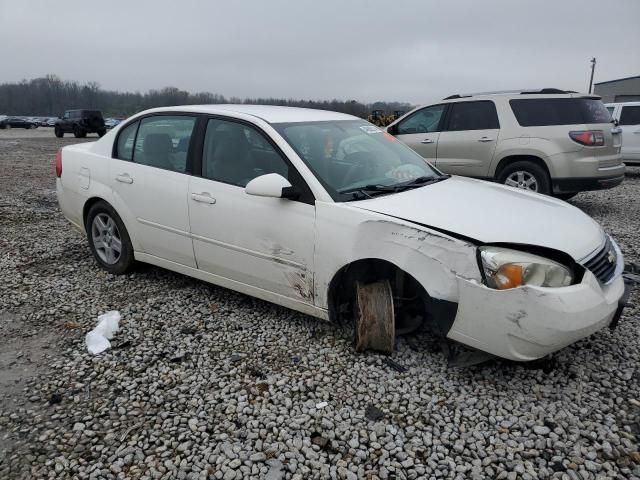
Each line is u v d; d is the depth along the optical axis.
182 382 3.17
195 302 4.32
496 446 2.62
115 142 4.79
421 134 8.89
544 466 2.49
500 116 8.04
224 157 3.99
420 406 2.93
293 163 3.59
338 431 2.73
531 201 3.72
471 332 3.00
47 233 6.58
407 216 3.20
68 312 4.17
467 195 3.69
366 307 3.34
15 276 4.96
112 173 4.70
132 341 3.67
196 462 2.51
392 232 3.14
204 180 4.04
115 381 3.19
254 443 2.64
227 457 2.55
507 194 3.87
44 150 20.80
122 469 2.48
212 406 2.94
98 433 2.72
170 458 2.55
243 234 3.79
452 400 2.97
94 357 3.47
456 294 2.99
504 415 2.85
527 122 7.83
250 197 3.75
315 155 3.71
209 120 4.14
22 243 6.09
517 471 2.46
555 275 2.87
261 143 3.81
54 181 11.41
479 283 2.91
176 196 4.19
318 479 2.42
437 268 3.02
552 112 7.70
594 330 2.94
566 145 7.51
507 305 2.84
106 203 4.81
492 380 3.16
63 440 2.67
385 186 3.70
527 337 2.83
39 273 5.05
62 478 2.42
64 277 4.94
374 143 4.30
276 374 3.24
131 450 2.59
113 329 3.81
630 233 6.73
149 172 4.41
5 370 3.32
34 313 4.15
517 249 2.94
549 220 3.30
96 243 5.07
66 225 7.05
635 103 12.52
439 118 8.72
